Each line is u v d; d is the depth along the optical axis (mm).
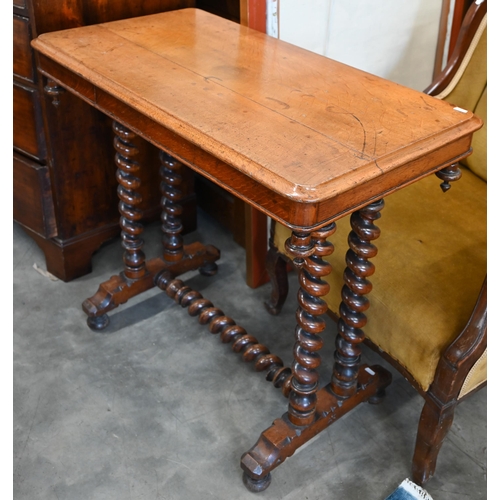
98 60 1500
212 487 1543
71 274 2154
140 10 1894
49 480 1544
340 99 1358
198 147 1253
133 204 1865
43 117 1863
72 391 1776
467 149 1318
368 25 2078
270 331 2008
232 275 2236
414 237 1551
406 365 1428
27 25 1729
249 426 1699
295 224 1090
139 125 1403
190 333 1990
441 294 1409
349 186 1083
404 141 1190
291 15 1881
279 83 1421
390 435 1690
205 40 1645
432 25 2273
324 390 1606
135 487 1535
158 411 1730
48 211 2029
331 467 1603
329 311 1625
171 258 2049
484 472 1597
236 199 2291
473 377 1388
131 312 2059
